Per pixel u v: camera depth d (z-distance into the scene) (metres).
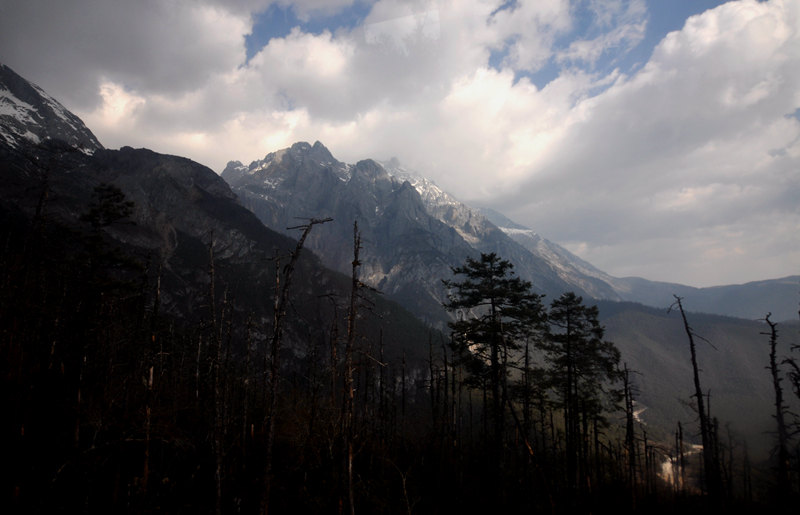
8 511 17.58
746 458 43.66
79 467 20.97
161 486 22.61
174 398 31.38
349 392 18.86
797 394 25.41
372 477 29.61
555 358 32.03
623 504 31.05
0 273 28.42
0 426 22.02
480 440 39.09
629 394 31.73
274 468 28.33
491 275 28.14
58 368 29.19
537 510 23.91
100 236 30.66
